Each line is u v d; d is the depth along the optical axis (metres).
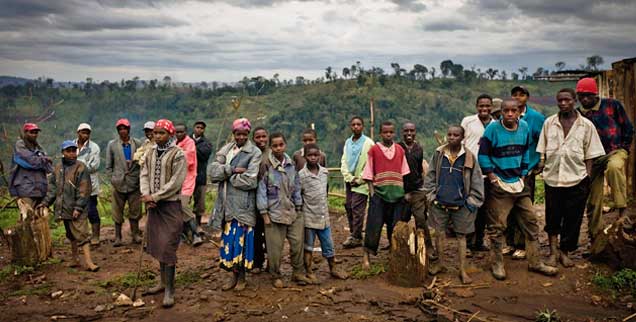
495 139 5.70
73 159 6.54
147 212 5.38
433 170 5.89
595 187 6.00
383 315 4.86
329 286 5.70
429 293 5.27
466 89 114.56
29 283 5.95
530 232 5.78
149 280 6.06
